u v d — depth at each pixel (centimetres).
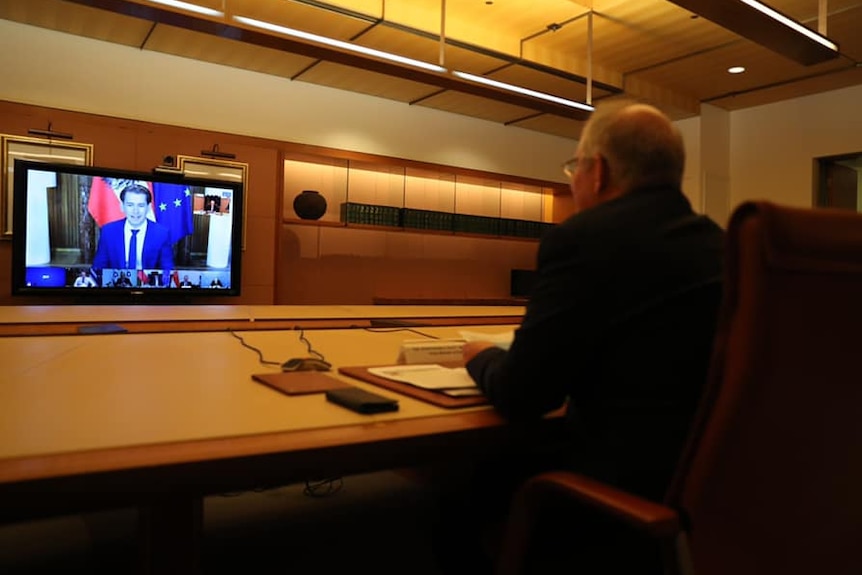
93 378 141
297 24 457
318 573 199
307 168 614
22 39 472
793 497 78
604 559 101
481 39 486
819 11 376
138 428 95
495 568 108
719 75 570
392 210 632
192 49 516
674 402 96
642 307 96
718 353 73
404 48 500
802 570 84
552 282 98
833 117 614
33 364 161
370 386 136
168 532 79
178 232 511
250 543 220
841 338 74
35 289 460
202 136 525
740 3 294
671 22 461
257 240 552
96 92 500
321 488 276
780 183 652
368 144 629
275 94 578
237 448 85
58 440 87
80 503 73
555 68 525
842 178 651
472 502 130
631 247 97
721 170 679
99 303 488
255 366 163
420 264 679
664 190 107
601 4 437
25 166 454
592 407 103
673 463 96
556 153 773
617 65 550
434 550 135
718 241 105
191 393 124
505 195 748
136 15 289
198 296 520
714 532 77
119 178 487
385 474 296
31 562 199
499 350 119
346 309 387
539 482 86
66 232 470
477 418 108
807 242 70
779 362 70
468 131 696
